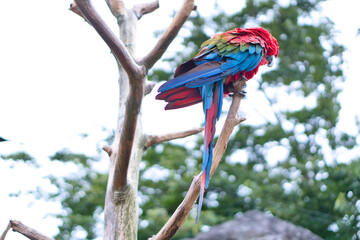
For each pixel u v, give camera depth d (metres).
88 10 3.51
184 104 4.64
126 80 4.67
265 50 5.15
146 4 5.23
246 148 12.91
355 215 10.40
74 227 11.49
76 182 12.38
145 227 10.84
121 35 4.91
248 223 7.22
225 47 4.95
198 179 3.90
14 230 3.97
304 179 11.83
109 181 4.26
